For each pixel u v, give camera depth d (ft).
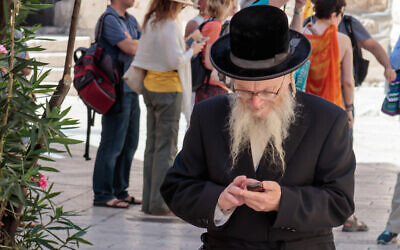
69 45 8.98
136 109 23.16
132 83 20.84
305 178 8.58
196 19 22.40
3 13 8.59
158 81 20.58
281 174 8.55
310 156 8.56
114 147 22.40
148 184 21.95
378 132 42.42
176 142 21.45
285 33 8.10
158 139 21.27
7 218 8.61
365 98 52.39
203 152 9.02
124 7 22.61
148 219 21.16
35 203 8.73
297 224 8.18
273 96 8.31
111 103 21.61
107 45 21.91
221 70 8.21
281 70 8.06
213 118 8.91
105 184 22.56
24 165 8.35
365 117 48.91
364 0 56.70
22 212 9.54
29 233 9.04
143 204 22.03
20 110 8.14
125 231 19.45
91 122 26.35
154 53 20.30
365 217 21.67
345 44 18.63
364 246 18.13
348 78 18.71
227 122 8.84
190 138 9.07
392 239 18.42
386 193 25.49
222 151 8.79
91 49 21.93
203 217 8.48
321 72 17.19
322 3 18.16
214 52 8.59
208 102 9.12
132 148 23.27
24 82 8.34
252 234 8.58
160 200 21.59
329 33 17.17
